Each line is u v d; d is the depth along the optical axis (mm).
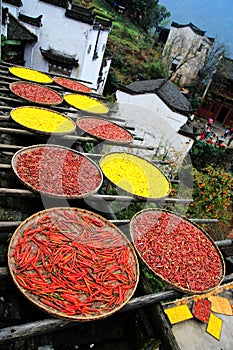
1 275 3221
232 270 5988
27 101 7527
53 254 3641
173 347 3602
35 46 16812
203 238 5133
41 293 3121
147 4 44062
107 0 44312
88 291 3354
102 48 19781
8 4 14617
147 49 38125
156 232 4801
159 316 3842
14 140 6832
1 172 5480
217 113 37562
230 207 13945
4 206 4949
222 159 22453
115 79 26969
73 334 3756
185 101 19969
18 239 3645
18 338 2912
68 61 17047
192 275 4176
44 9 15719
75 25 16188
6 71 9766
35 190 4496
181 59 37844
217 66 36531
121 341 4016
